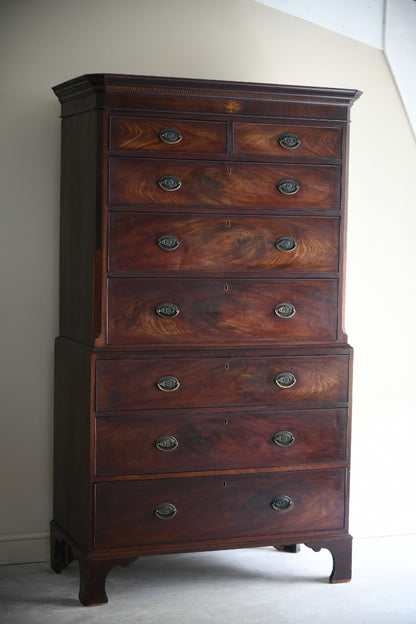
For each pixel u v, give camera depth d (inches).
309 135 129.0
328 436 132.0
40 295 141.2
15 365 140.7
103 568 124.0
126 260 122.7
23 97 138.5
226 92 124.3
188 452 126.0
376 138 154.5
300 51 151.2
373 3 152.9
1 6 136.6
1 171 138.2
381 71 154.5
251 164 126.7
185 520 126.6
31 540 142.3
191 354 125.0
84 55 140.8
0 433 140.6
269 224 128.0
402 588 133.3
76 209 130.6
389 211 155.7
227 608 124.3
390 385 157.6
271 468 129.6
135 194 122.5
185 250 124.8
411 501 158.9
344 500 133.6
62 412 135.6
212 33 146.7
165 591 130.4
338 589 132.5
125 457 123.5
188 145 124.1
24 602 125.6
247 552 148.3
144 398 123.6
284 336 129.8
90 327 124.2
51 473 143.2
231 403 127.2
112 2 141.6
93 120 122.4
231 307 127.2
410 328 158.1
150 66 143.9
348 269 153.9
